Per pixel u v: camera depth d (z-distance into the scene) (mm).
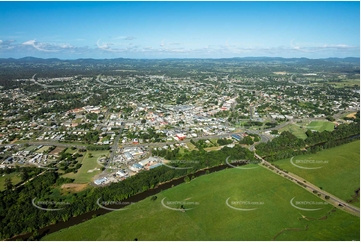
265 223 157750
